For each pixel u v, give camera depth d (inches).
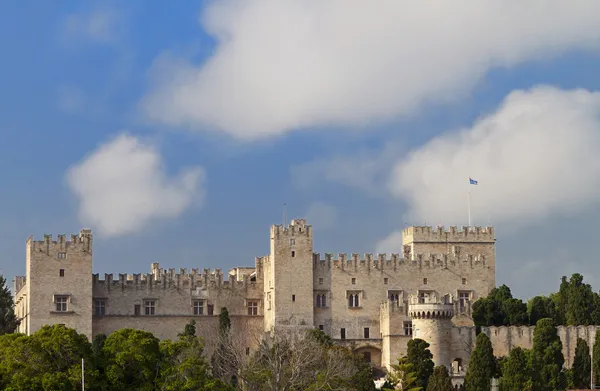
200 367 6934.1
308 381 7815.0
